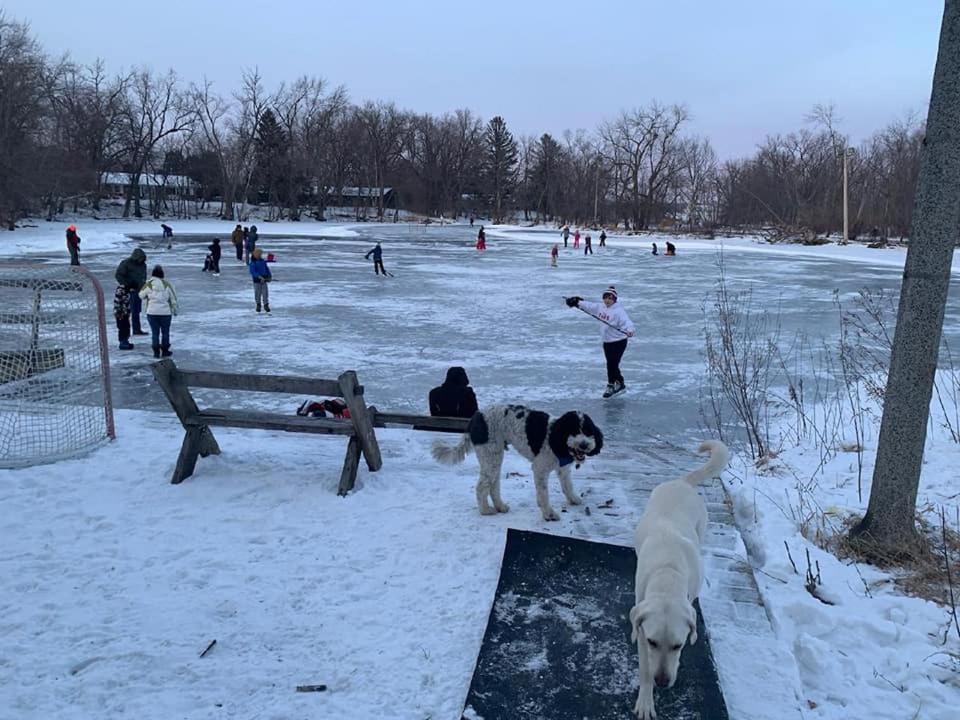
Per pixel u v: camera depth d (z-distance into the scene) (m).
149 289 12.88
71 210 80.12
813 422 9.23
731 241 69.31
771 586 4.93
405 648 4.10
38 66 63.31
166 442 7.86
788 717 3.57
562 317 19.16
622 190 105.19
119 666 3.90
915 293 5.25
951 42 5.02
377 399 10.60
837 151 80.50
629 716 3.54
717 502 6.24
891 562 5.31
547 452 5.68
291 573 4.95
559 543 5.22
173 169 95.81
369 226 85.56
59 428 8.18
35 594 4.65
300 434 8.52
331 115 99.94
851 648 4.29
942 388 10.67
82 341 10.40
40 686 3.72
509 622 4.31
